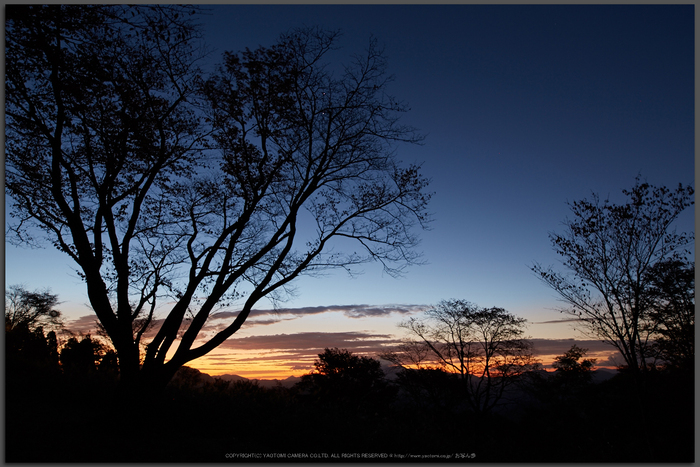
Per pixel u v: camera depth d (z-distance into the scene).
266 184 12.51
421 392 29.94
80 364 16.77
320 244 13.04
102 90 10.80
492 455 11.56
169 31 9.94
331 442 10.45
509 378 30.94
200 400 12.53
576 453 15.76
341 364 35.94
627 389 25.19
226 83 12.34
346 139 13.05
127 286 10.63
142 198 11.45
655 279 15.56
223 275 11.52
